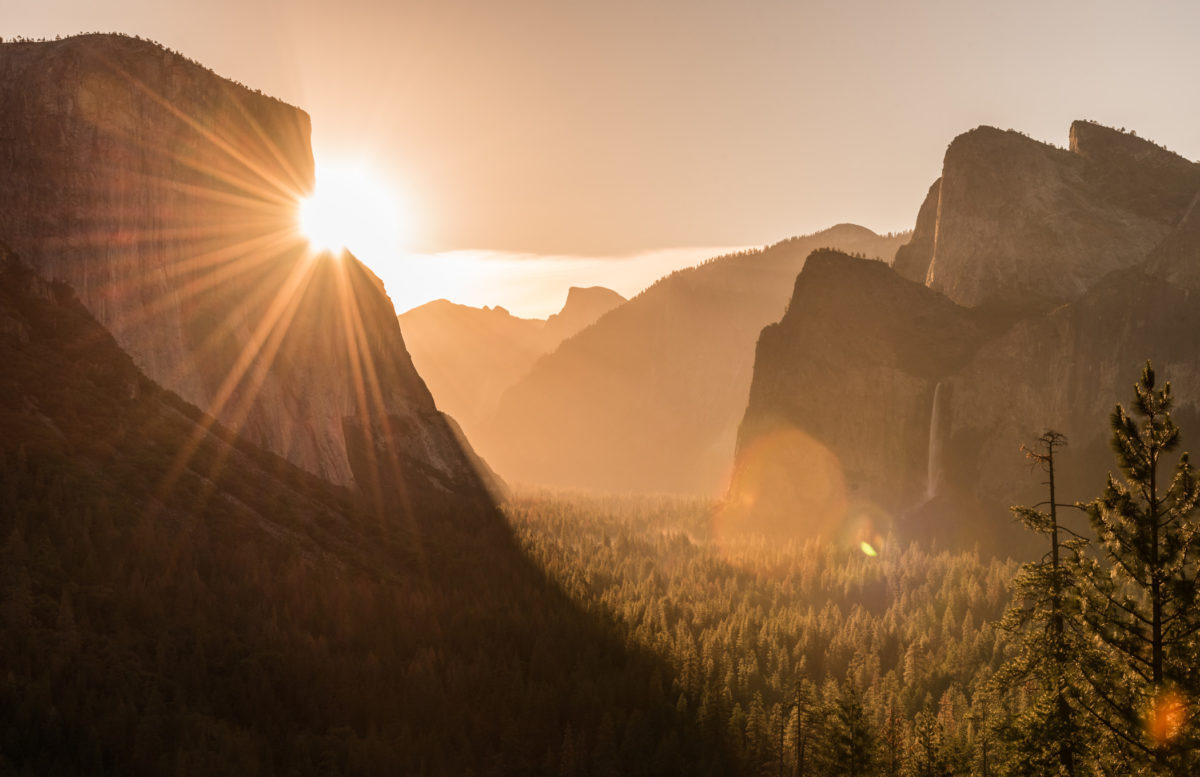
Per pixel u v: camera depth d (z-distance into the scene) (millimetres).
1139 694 35938
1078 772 36719
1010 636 39531
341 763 86875
